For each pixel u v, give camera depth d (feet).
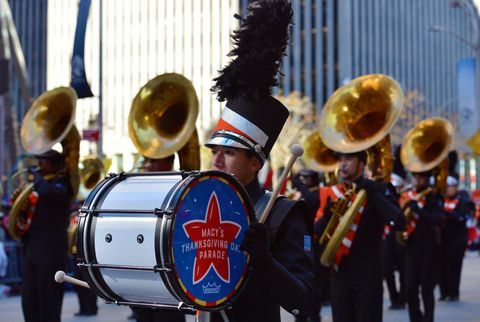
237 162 13.04
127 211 11.35
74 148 31.58
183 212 11.06
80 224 11.71
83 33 42.14
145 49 320.91
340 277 26.63
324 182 47.24
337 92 29.32
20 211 30.68
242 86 13.02
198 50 311.27
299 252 12.51
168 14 317.42
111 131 316.60
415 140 40.14
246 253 11.66
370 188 26.68
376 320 26.37
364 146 27.61
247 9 13.32
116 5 325.83
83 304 44.62
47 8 329.72
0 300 50.60
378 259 26.76
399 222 26.43
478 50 98.94
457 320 41.75
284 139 213.05
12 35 122.72
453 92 357.20
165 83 27.20
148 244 11.03
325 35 284.82
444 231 50.14
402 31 314.14
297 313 12.05
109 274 11.51
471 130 95.20
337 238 26.30
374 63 295.69
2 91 64.95
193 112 26.96
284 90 286.46
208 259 11.41
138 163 34.37
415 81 322.55
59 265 30.73
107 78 325.21
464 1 106.83
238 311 12.87
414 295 36.88
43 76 329.11
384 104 28.73
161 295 11.27
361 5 289.94
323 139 28.89
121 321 42.39
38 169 31.55
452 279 50.49
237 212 11.89
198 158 27.45
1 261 51.01
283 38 13.07
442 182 39.83
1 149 75.87
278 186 12.01
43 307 30.53
